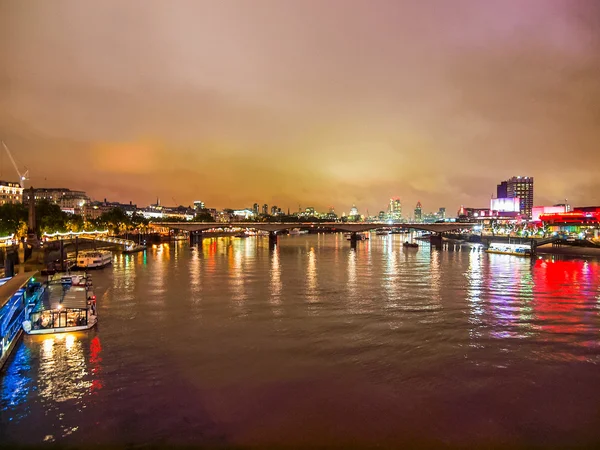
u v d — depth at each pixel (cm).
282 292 7738
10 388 3575
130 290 7906
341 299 7081
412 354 4375
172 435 2900
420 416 3144
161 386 3619
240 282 8938
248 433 2927
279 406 3284
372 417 3127
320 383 3678
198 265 12319
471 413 3191
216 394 3469
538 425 3033
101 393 3484
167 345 4631
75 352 4394
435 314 6016
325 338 4888
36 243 10244
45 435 2909
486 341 4800
